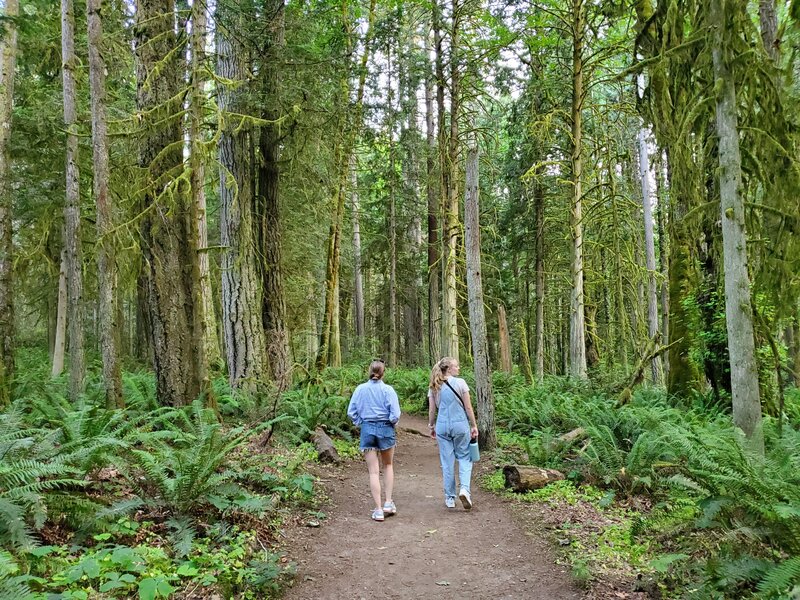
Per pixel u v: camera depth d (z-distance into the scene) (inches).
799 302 289.1
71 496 168.6
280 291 521.7
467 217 367.6
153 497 201.0
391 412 248.4
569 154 644.1
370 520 242.1
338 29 584.7
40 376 573.6
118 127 415.5
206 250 337.1
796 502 148.3
